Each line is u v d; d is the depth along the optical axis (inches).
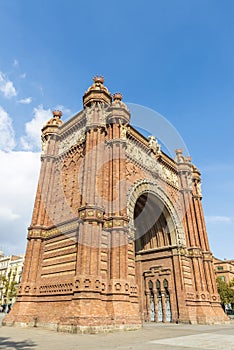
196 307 1417.3
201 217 1809.8
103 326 809.5
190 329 994.1
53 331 842.2
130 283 1028.5
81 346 548.4
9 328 942.4
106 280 940.6
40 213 1278.3
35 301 1064.8
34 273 1125.1
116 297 897.5
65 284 967.0
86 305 827.4
